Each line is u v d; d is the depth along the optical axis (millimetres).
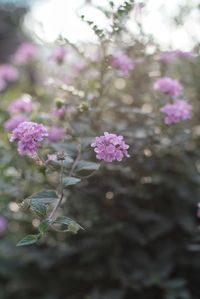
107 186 604
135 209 616
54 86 636
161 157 628
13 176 627
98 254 649
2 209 673
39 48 839
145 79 674
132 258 640
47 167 450
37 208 401
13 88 857
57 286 683
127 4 515
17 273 701
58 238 659
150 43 626
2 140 645
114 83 668
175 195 653
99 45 593
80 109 541
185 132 605
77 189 573
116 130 580
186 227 628
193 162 654
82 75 667
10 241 733
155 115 601
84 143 511
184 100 631
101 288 656
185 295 601
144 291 647
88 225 604
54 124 595
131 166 597
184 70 705
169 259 636
